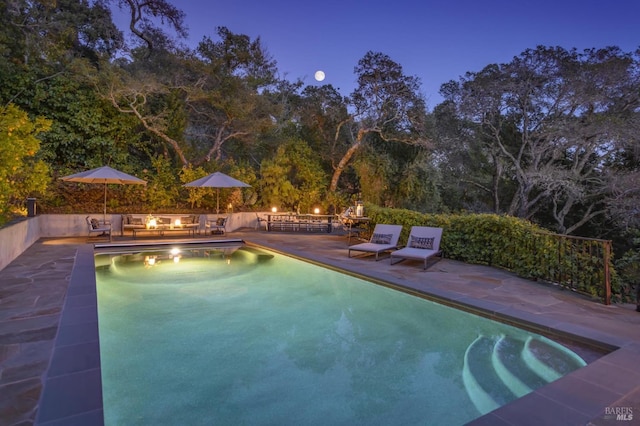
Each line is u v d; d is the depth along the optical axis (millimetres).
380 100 18141
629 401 2480
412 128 18688
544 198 20812
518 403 2457
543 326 4055
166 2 17812
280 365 3803
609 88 17906
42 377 2699
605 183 17594
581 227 20656
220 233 13297
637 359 3174
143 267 8242
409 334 4598
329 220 14734
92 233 11914
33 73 12984
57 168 13242
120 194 13336
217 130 18453
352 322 5031
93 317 4012
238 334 4609
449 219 8500
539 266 6297
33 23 13477
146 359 3898
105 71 13320
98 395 2459
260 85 18531
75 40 15500
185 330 4719
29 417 2197
